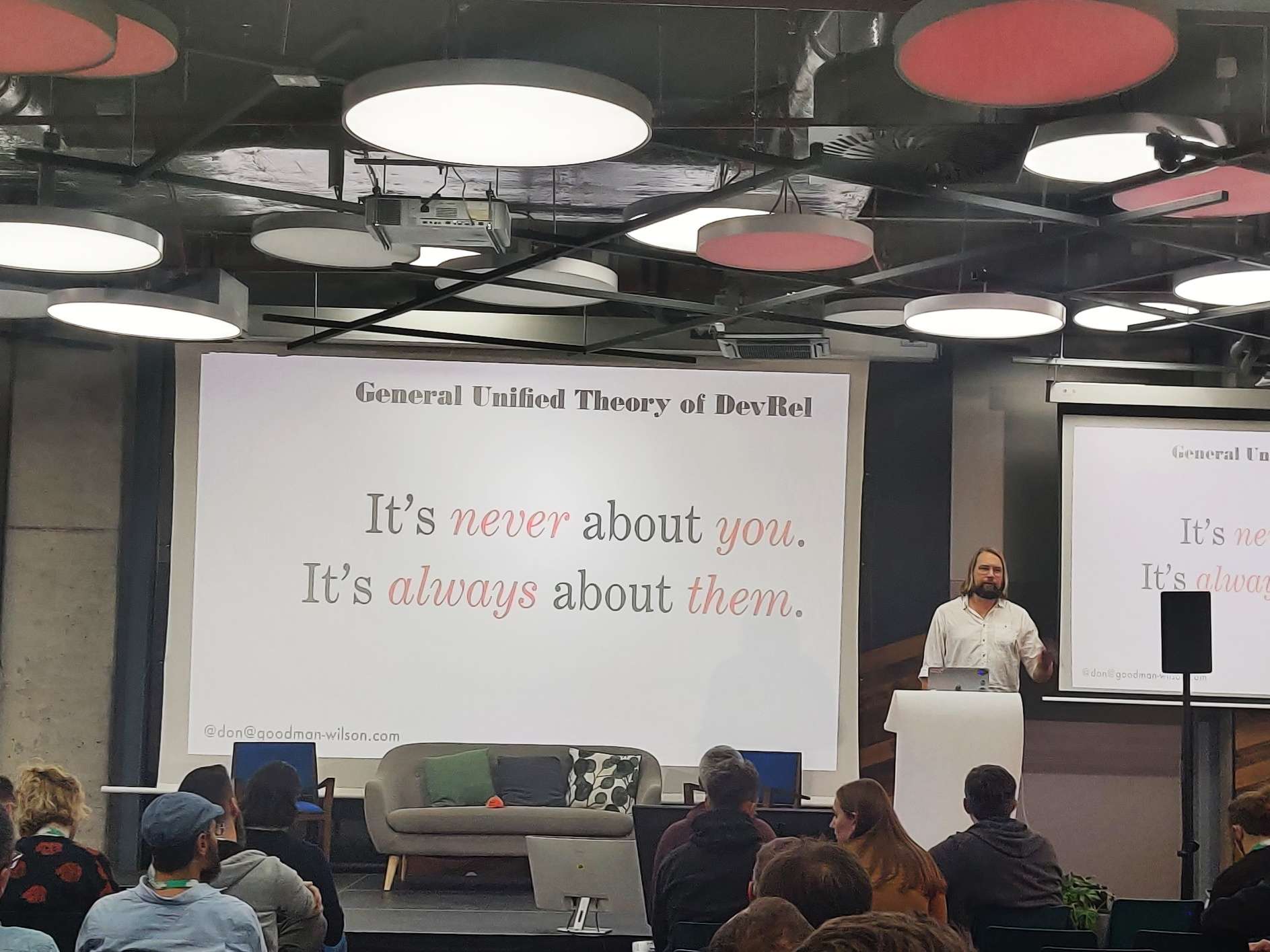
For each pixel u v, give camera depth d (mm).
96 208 7602
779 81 6371
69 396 9117
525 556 9086
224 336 7504
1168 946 4023
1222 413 9117
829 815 5117
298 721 8906
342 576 9016
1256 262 6352
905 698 6930
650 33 6227
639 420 9188
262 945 3434
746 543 9109
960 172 6812
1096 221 6148
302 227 6652
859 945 1605
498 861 8734
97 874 4285
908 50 3738
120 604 9086
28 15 3621
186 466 9023
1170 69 6262
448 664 9000
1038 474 9297
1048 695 9062
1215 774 9172
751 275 8633
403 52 6234
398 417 9133
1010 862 4703
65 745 8930
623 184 7281
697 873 4398
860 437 9180
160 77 6418
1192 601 6973
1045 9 3453
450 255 7223
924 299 7004
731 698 9000
